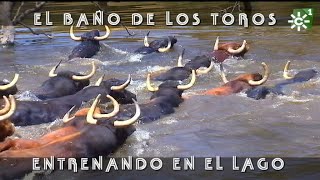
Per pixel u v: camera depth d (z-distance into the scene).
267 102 13.13
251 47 20.58
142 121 11.66
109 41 22.36
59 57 19.48
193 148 10.17
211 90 13.89
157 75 15.79
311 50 19.94
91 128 9.77
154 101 12.49
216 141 10.54
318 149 10.05
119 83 13.17
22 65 18.09
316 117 11.98
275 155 9.77
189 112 12.39
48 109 11.95
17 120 11.52
